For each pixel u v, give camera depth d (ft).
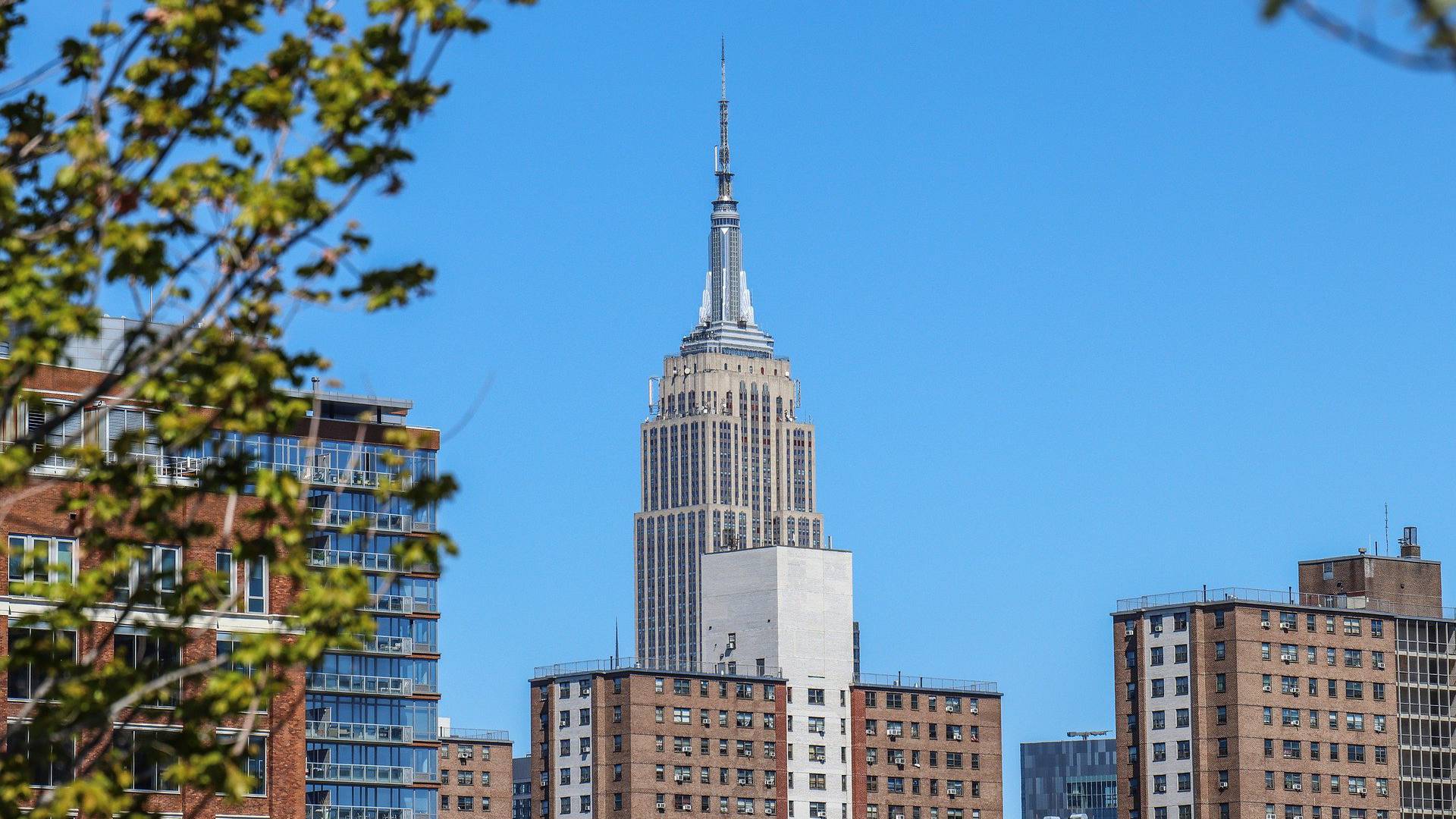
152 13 195.31
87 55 197.98
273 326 200.75
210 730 217.36
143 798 212.23
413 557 208.95
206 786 207.92
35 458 206.18
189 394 202.69
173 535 211.00
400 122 192.85
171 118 192.54
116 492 210.18
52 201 202.90
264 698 207.92
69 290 194.39
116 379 197.67
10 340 200.95
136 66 195.83
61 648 216.74
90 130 191.11
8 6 207.41
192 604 211.41
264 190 186.60
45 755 217.36
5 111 214.28
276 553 210.59
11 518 447.42
